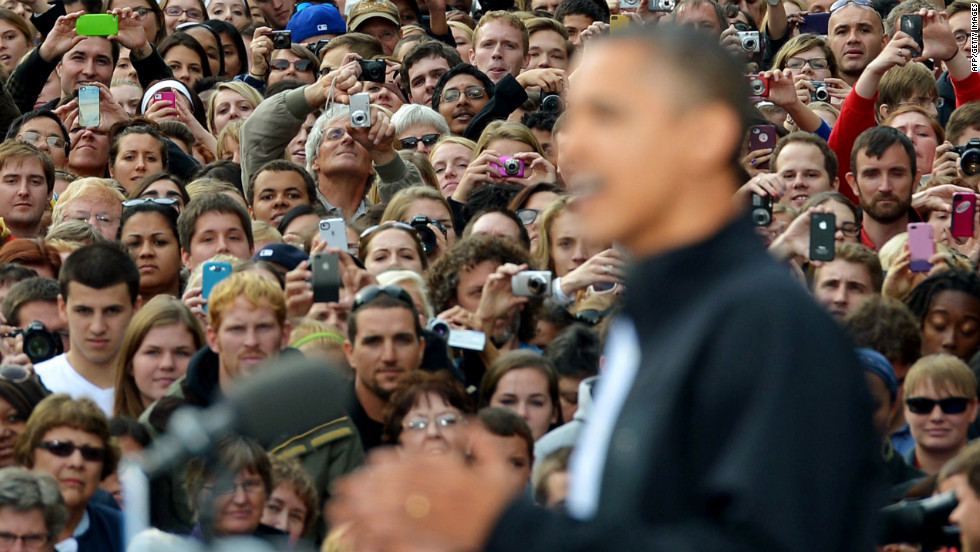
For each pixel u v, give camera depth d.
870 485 8.66
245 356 26.06
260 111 41.59
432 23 58.38
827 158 39.78
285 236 36.78
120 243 35.28
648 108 9.05
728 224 9.15
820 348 8.59
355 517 8.53
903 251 31.94
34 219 39.75
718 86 9.07
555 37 53.91
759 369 8.56
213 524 10.72
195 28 56.41
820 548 8.24
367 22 58.66
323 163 39.91
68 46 49.38
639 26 9.34
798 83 49.22
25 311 31.12
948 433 25.36
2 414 25.12
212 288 27.73
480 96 47.88
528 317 30.39
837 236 32.50
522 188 39.75
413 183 40.56
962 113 44.25
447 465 8.55
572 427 24.59
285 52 53.12
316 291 29.59
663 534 8.35
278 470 22.39
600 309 30.94
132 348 27.78
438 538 8.41
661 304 9.12
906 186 37.81
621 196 9.09
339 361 26.88
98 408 23.66
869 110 42.88
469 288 31.38
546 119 45.72
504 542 8.34
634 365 9.28
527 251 32.91
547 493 20.47
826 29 59.50
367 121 39.44
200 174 43.47
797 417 8.41
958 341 29.70
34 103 49.75
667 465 8.69
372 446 26.00
